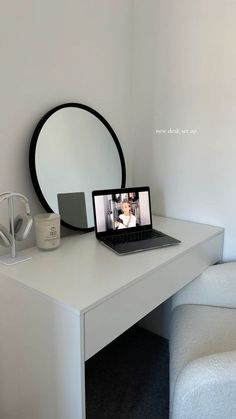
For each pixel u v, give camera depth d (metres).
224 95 1.43
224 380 0.82
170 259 1.16
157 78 1.62
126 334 1.83
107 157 1.58
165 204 1.74
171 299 1.60
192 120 1.55
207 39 1.43
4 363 1.16
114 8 1.51
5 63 1.12
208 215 1.59
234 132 1.44
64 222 1.37
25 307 0.98
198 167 1.58
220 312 1.31
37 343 0.98
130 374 1.53
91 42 1.43
